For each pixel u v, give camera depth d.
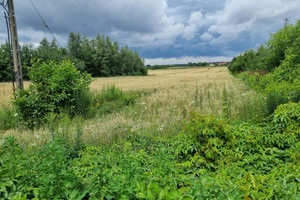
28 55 44.34
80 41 58.09
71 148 4.29
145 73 83.19
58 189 2.36
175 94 12.16
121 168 2.97
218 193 2.14
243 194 2.14
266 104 5.96
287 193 2.15
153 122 6.56
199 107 8.02
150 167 3.38
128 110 9.16
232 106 7.93
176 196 1.98
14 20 8.53
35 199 2.14
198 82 22.31
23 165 2.86
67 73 8.54
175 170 3.00
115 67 67.25
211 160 4.01
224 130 4.27
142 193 1.97
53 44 55.72
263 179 2.55
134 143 4.77
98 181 2.54
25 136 5.75
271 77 11.57
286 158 3.63
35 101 7.81
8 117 8.17
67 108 8.24
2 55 39.97
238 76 27.52
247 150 4.11
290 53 11.25
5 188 2.21
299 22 13.19
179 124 5.85
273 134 4.34
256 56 25.66
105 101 11.20
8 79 40.59
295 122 4.48
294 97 6.30
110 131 5.73
